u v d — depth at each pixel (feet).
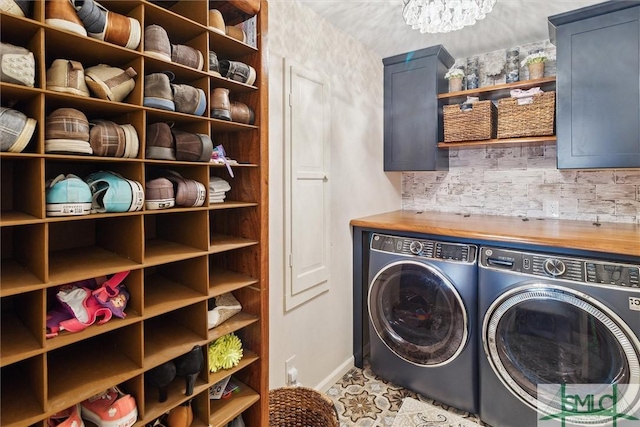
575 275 4.77
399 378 6.68
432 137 7.57
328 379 6.73
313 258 6.13
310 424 4.96
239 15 4.19
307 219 5.95
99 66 2.99
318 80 6.03
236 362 4.09
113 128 2.91
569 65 5.89
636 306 4.36
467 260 5.79
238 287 4.00
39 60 2.54
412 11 4.38
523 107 6.54
